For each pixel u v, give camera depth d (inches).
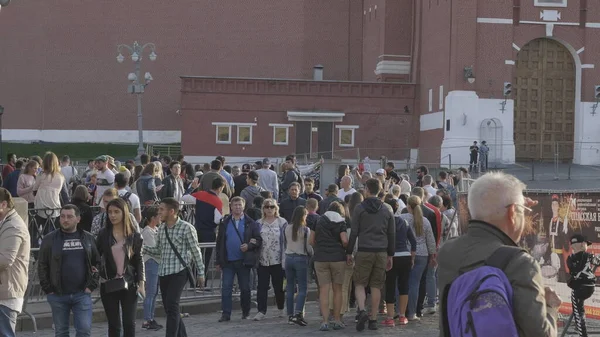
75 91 2785.4
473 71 2016.5
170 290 546.6
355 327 665.0
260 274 700.7
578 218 547.8
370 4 2637.8
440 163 1916.8
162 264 549.6
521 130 2065.7
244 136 2297.0
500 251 212.8
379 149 2267.5
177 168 877.8
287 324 680.4
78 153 2645.2
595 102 2059.5
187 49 2770.7
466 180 1165.7
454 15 2033.7
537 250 567.8
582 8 2065.7
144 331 645.3
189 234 548.4
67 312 462.0
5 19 2787.9
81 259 458.6
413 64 2363.4
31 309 697.0
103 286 483.5
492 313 200.5
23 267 434.6
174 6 2768.2
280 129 2298.2
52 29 2787.9
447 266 218.8
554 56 2078.0
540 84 2069.4
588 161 1999.3
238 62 2768.2
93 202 937.5
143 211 798.5
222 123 2290.8
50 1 2787.9
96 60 2783.0
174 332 543.8
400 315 670.5
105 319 704.4
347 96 2303.2
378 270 638.5
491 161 1998.0
